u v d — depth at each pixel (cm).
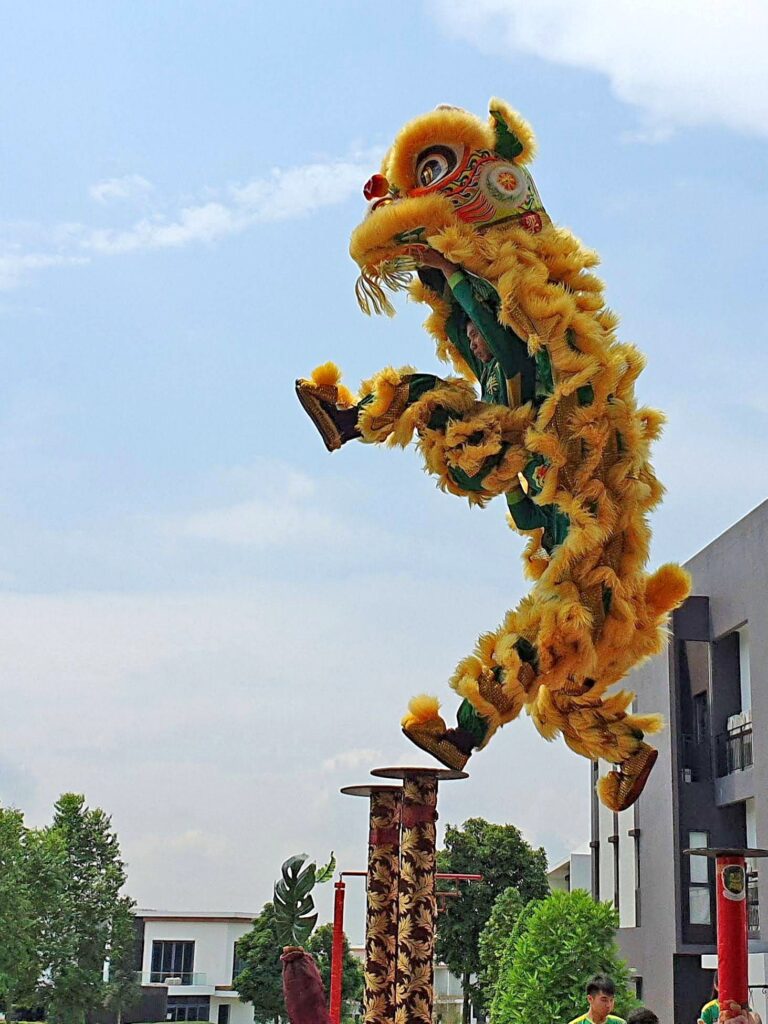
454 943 3788
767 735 2316
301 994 547
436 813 647
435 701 495
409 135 546
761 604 2383
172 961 5528
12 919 3356
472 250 522
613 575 491
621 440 508
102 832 4159
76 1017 3922
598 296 529
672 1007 2525
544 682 484
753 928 2327
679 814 2556
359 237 545
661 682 2697
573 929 2238
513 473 517
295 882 573
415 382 541
